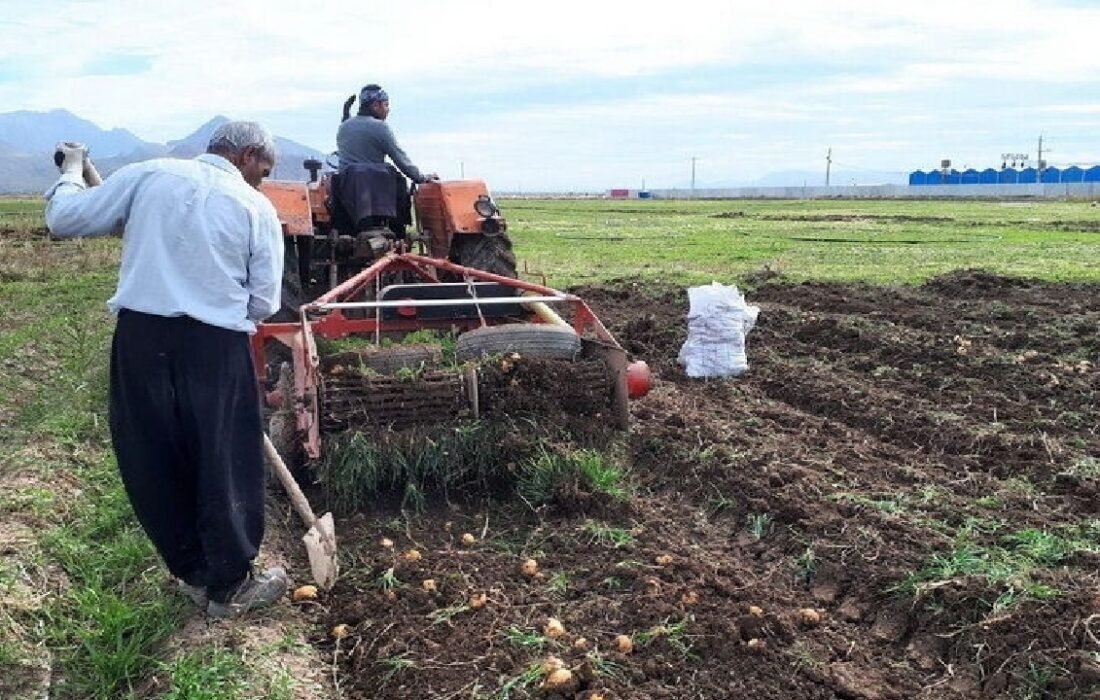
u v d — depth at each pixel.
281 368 5.84
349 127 8.31
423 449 5.34
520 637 3.99
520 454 5.43
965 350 8.52
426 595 4.35
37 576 4.38
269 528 5.10
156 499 3.99
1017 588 4.13
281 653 3.92
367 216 8.02
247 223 3.89
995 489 5.46
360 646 4.01
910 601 4.20
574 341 5.82
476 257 8.34
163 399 3.85
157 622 4.09
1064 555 4.52
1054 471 5.65
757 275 14.63
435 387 5.39
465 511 5.38
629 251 21.19
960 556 4.48
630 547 4.77
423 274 7.57
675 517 5.27
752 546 4.92
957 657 3.90
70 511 5.13
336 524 5.22
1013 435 6.30
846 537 4.78
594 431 5.64
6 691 3.62
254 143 4.12
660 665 3.80
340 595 4.45
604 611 4.21
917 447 6.33
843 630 4.12
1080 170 87.44
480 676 3.74
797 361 8.66
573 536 4.95
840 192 99.81
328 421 5.29
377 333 5.93
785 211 46.66
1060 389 7.32
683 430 6.36
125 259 3.86
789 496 5.23
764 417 6.96
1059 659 3.70
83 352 8.76
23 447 6.02
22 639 3.87
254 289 4.00
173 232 3.80
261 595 4.19
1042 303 11.38
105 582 4.49
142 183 3.84
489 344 5.70
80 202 3.84
